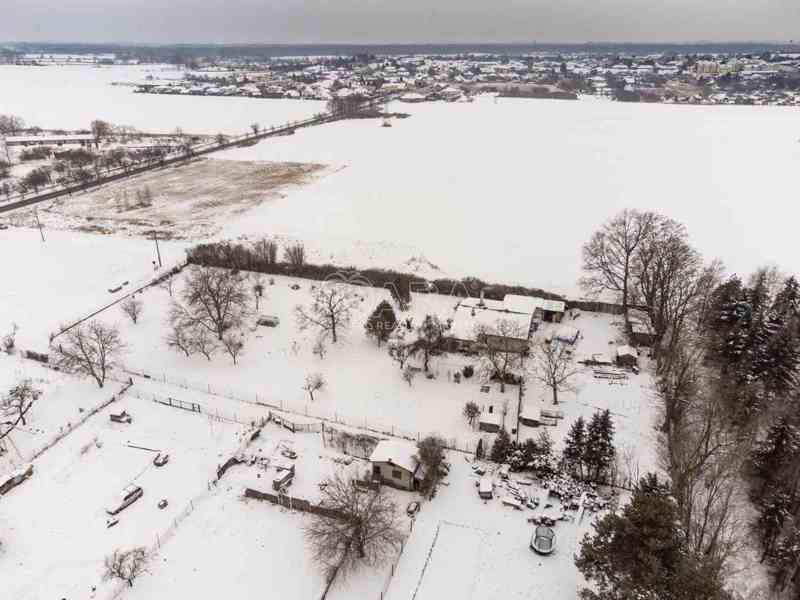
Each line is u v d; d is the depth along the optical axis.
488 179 176.50
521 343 77.12
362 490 55.59
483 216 143.62
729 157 199.62
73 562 48.06
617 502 54.25
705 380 71.69
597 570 42.38
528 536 50.81
